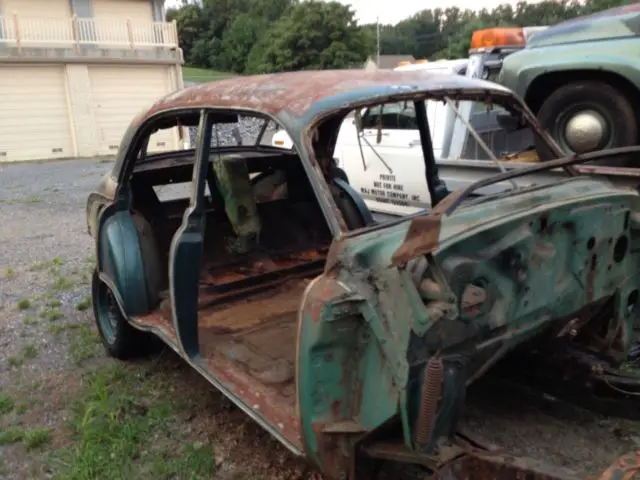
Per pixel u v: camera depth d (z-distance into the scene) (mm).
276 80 2902
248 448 3240
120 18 23406
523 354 3090
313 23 40781
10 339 4812
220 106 2922
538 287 2418
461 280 2100
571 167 3377
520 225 2318
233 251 4352
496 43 6582
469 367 2324
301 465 3059
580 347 2984
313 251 4613
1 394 3947
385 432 2303
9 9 21266
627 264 2871
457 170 4820
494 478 2135
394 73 3010
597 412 3037
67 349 4602
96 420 3545
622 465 1948
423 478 2719
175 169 4324
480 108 5551
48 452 3322
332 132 3520
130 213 3984
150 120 3617
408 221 2406
